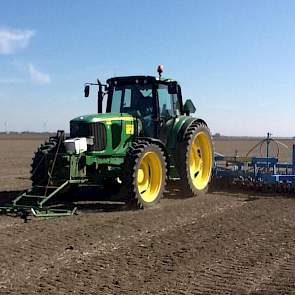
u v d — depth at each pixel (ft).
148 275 17.78
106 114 33.50
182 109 38.93
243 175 40.81
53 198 33.50
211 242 22.66
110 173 32.55
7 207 29.19
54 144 32.60
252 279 17.39
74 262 19.30
